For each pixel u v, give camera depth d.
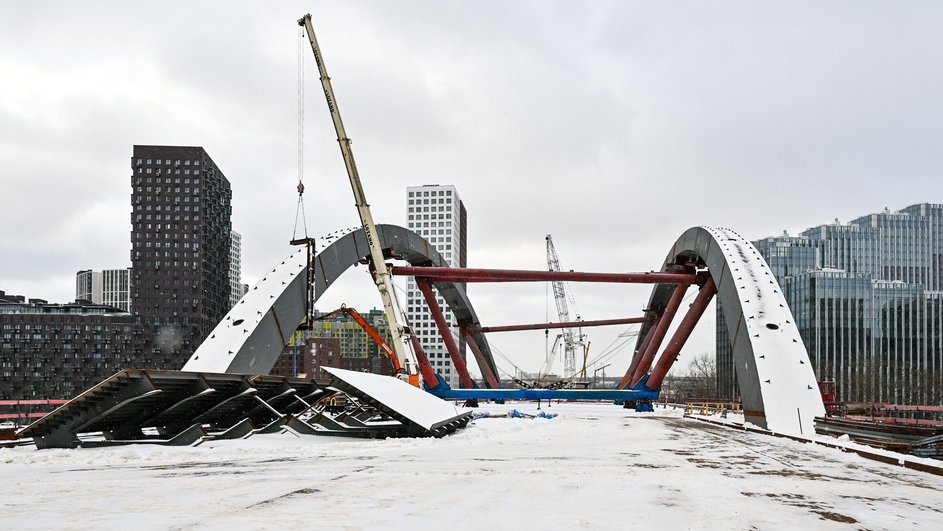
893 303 162.75
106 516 10.09
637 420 49.03
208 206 196.75
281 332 43.88
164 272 189.12
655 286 80.44
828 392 54.50
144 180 192.25
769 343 39.81
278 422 28.59
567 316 184.50
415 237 70.31
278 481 14.37
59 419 23.00
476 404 73.88
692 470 17.27
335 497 12.09
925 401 131.12
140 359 182.75
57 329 177.38
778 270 194.00
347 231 56.56
